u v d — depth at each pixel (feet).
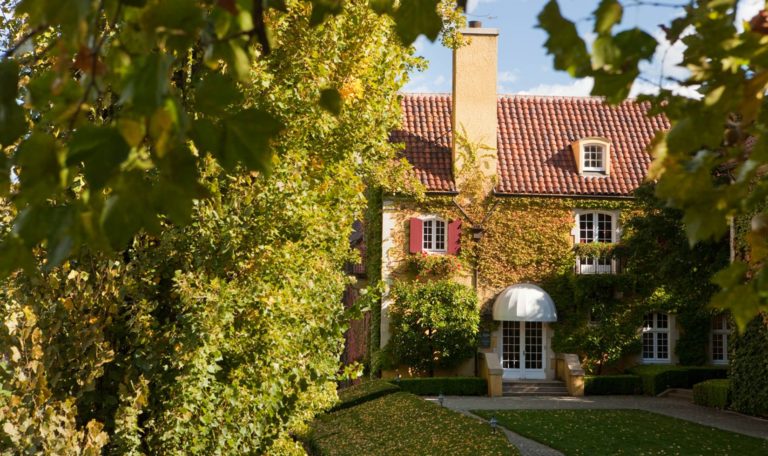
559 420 78.23
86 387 25.98
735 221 79.46
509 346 110.63
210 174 31.19
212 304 30.37
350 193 42.91
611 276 108.99
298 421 41.19
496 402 95.81
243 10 6.30
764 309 8.56
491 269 111.04
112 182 5.90
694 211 7.47
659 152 7.44
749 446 63.82
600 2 6.14
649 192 95.09
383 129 47.98
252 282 33.27
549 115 120.98
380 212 111.45
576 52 6.33
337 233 40.70
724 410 86.69
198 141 6.08
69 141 5.61
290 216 33.88
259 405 34.17
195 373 30.37
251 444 35.58
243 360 33.81
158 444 31.22
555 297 110.93
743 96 6.86
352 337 134.41
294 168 35.76
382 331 108.06
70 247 6.12
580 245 110.52
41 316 26.09
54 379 24.41
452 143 112.68
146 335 29.55
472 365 108.37
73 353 26.25
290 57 36.68
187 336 29.60
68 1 5.24
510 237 111.34
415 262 108.99
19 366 22.00
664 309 110.11
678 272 94.12
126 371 29.84
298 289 35.78
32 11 5.35
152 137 5.63
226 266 33.30
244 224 32.81
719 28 6.69
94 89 5.84
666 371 103.86
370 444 70.08
